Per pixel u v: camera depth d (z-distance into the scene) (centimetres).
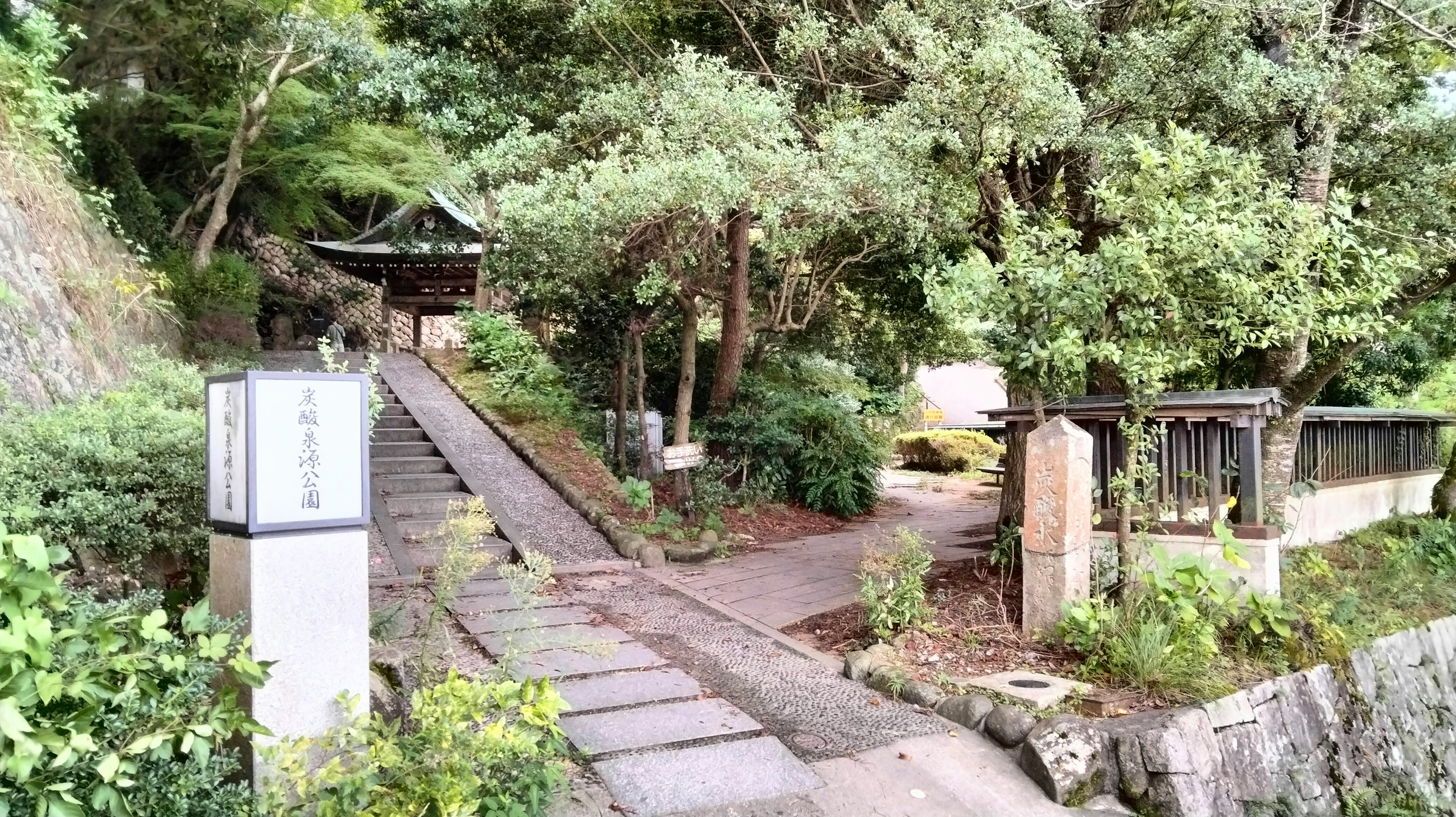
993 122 649
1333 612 599
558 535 839
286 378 280
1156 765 390
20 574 203
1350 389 1144
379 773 276
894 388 2130
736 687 483
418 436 1058
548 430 1128
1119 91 682
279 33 1123
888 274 1166
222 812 239
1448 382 1528
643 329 1099
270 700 270
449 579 359
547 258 788
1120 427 547
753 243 1203
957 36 686
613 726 414
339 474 290
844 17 819
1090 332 538
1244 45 695
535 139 800
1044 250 554
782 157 662
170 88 1155
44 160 682
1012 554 679
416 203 1761
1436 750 589
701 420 1230
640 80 848
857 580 757
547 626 581
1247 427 551
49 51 688
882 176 668
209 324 1147
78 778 210
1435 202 688
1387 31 724
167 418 439
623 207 661
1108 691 451
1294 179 689
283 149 1548
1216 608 515
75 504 358
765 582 748
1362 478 926
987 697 450
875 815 360
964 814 369
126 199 1102
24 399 483
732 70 812
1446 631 693
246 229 1988
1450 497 989
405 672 398
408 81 868
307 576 280
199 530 399
